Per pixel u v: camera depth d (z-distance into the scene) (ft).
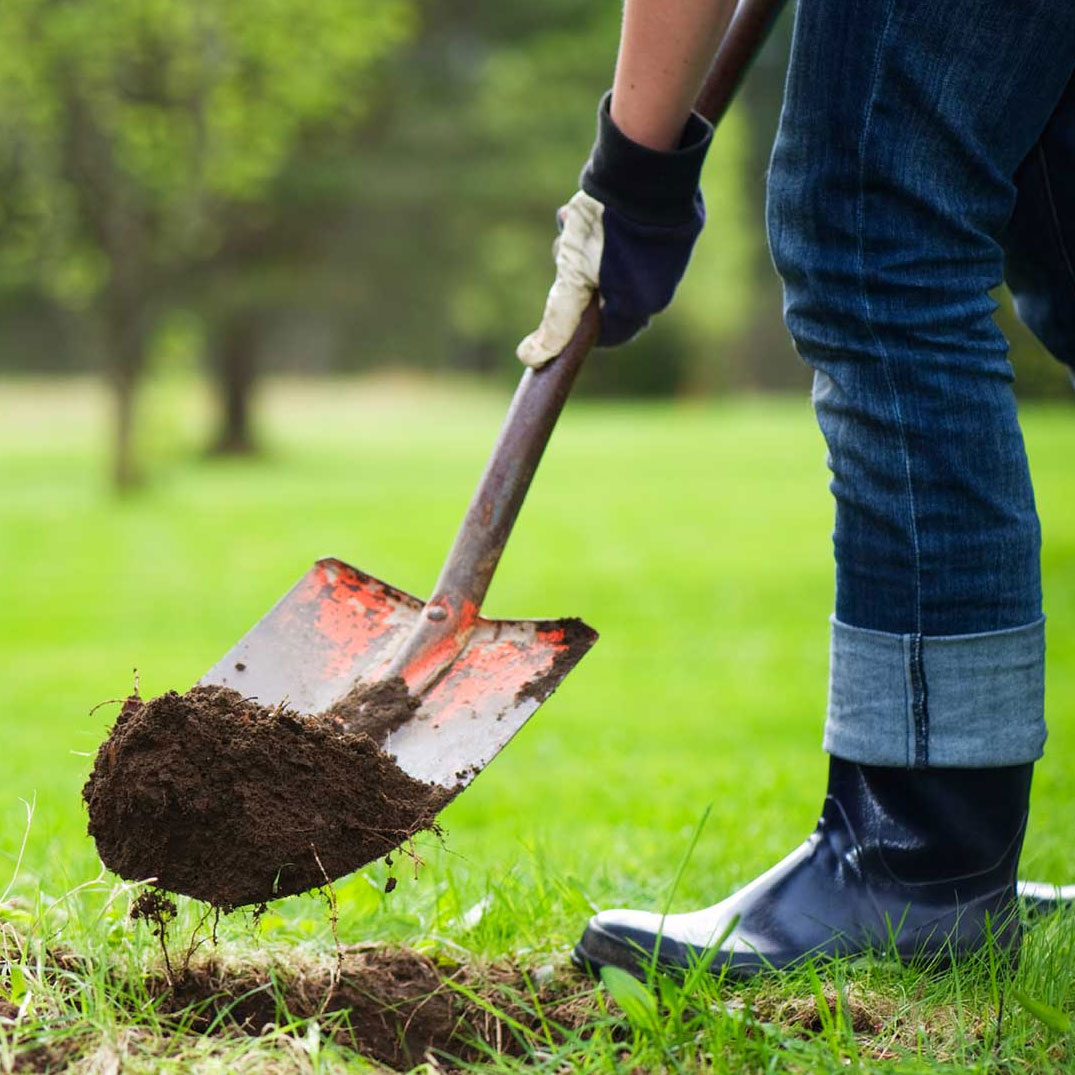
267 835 6.88
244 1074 6.57
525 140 68.90
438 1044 7.18
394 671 7.51
